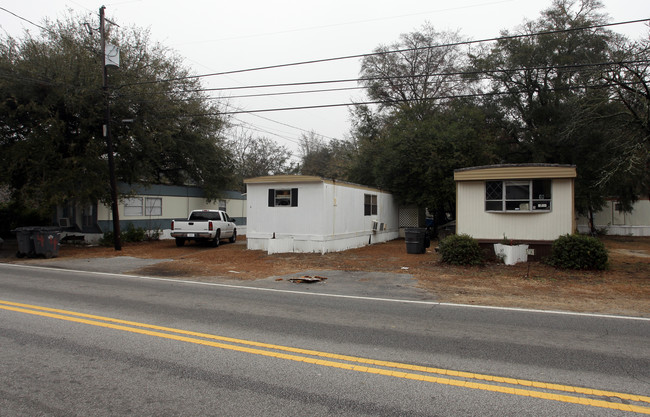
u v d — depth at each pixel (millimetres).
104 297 8703
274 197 17734
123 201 22844
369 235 21125
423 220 26438
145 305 7965
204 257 16406
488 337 5984
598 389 4203
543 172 13625
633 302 8578
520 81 24734
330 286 10508
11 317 6867
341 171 37188
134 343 5562
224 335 5984
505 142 26141
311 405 3805
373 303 8375
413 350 5383
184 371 4609
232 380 4371
